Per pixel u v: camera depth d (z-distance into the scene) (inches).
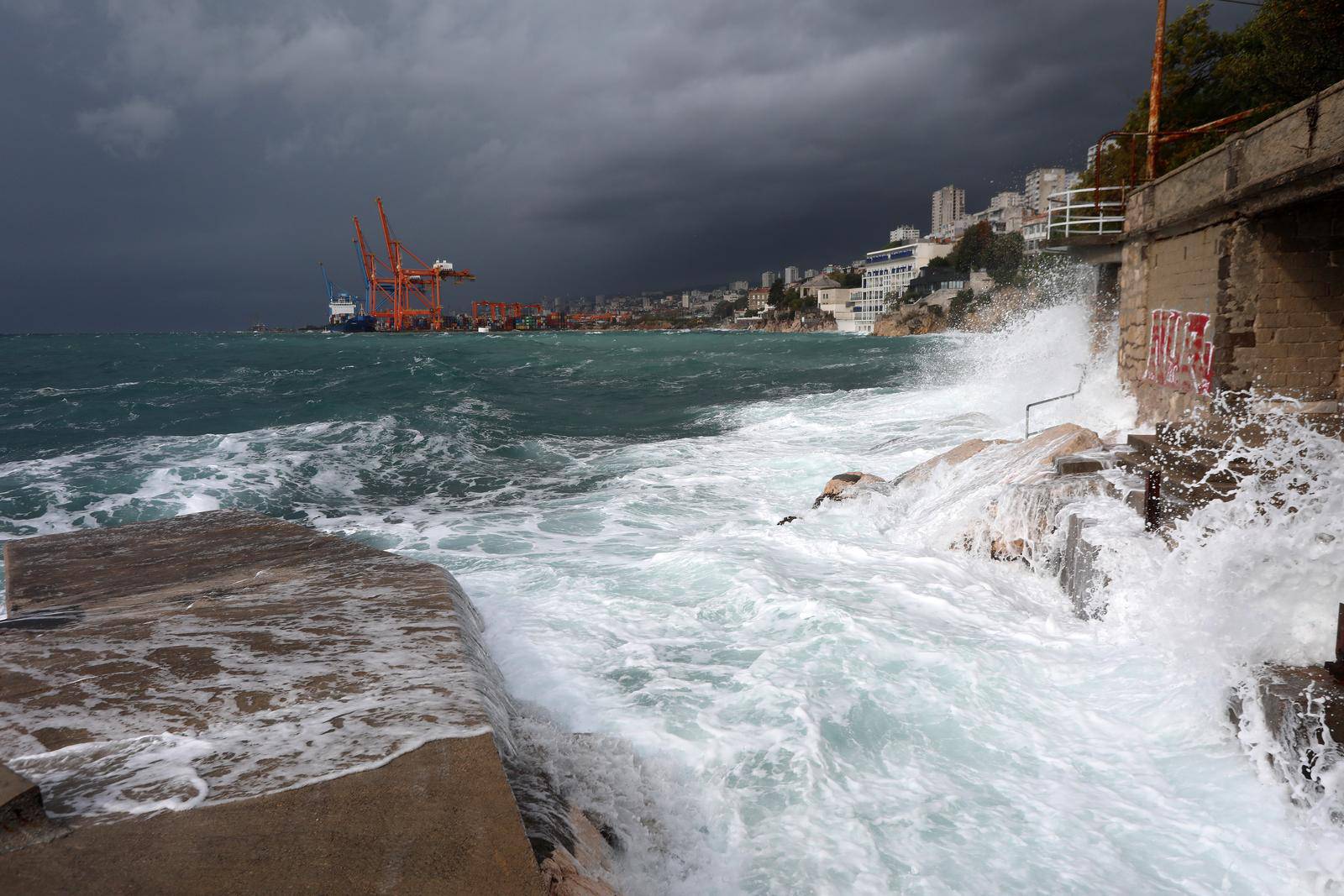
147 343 3316.9
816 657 197.3
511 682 186.4
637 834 125.7
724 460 563.5
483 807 100.3
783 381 1330.0
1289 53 732.0
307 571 226.5
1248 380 357.7
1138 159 1050.7
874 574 271.3
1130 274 490.9
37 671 143.1
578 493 488.7
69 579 219.3
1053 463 329.1
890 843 126.8
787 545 319.6
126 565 234.1
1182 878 119.3
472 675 145.9
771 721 165.3
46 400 935.7
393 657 154.1
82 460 556.1
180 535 271.6
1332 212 343.6
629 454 616.1
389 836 93.0
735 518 393.7
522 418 866.8
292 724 121.7
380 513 442.9
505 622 231.3
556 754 140.3
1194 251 390.3
